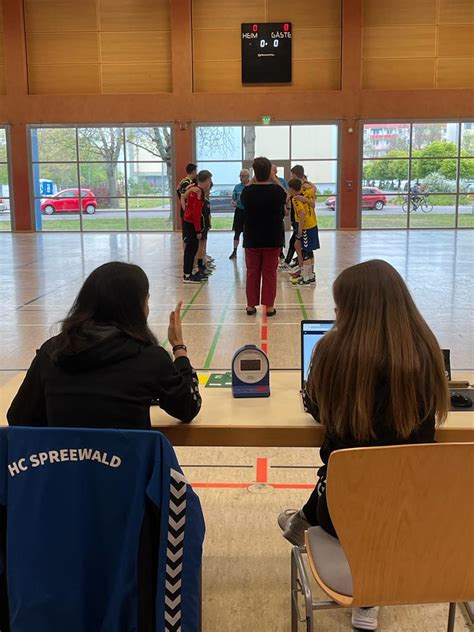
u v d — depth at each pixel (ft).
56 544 5.32
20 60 60.59
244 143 62.23
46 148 63.62
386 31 60.13
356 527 5.30
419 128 62.34
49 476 5.31
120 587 5.27
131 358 6.39
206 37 60.18
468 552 5.39
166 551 5.21
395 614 7.66
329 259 41.32
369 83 61.00
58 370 6.35
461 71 60.54
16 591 5.34
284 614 7.64
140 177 64.08
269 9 59.67
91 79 61.36
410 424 5.97
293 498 10.42
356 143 61.31
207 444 7.29
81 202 64.69
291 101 60.44
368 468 5.15
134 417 6.30
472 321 22.99
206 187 31.99
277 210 22.89
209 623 7.47
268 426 7.25
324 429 7.16
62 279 33.94
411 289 29.63
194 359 18.20
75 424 6.23
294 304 26.68
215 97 60.49
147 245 51.72
